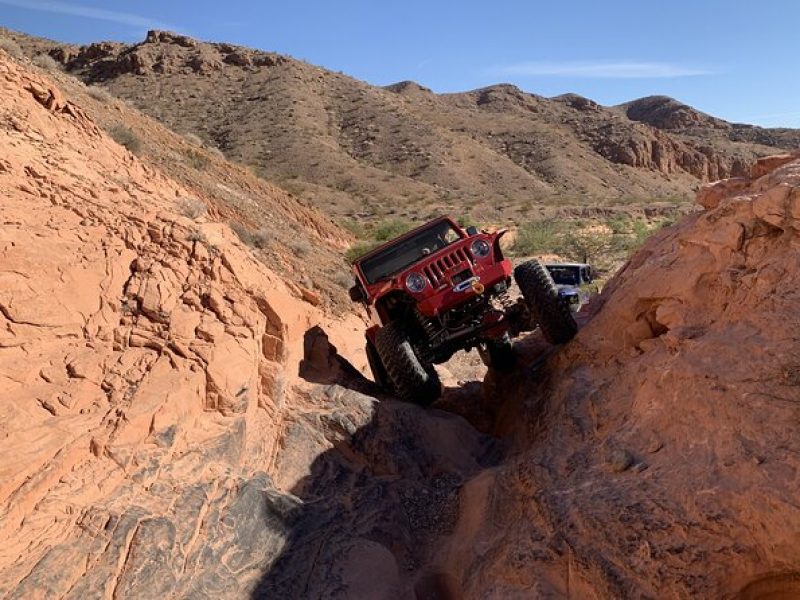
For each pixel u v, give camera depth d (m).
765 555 3.25
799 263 4.37
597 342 6.61
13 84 9.54
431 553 5.31
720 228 5.46
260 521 4.98
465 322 7.45
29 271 5.56
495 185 87.56
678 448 4.07
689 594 3.34
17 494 4.09
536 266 7.27
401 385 7.07
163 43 126.38
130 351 5.63
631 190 97.25
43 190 6.81
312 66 125.81
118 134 15.32
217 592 4.34
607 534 3.80
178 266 6.58
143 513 4.37
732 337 4.32
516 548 4.26
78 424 4.74
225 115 103.19
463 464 6.62
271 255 11.96
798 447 3.37
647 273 6.39
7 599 3.60
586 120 126.75
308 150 88.81
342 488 5.73
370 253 8.33
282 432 6.10
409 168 89.31
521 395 7.57
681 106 181.38
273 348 6.68
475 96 166.12
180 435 5.14
